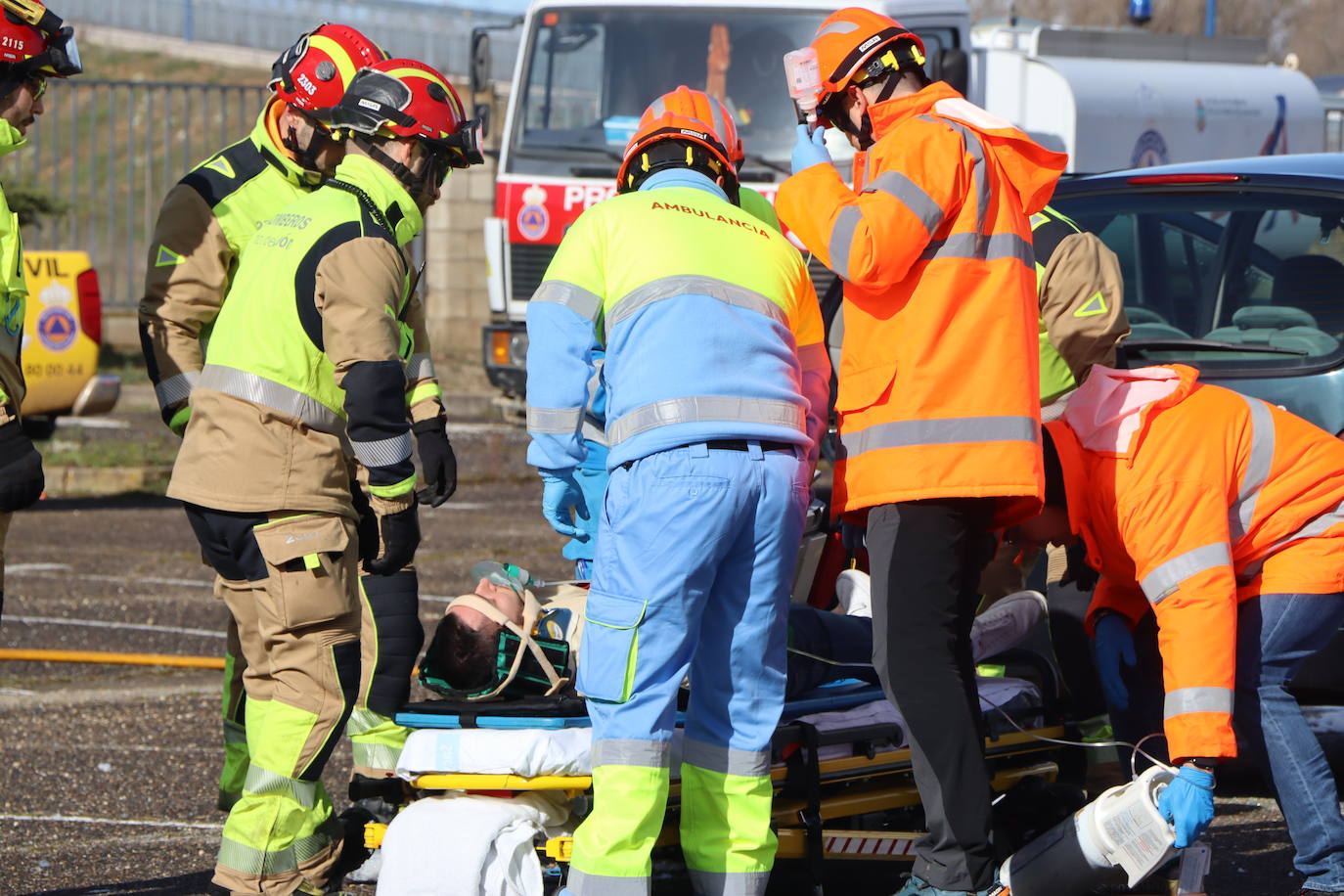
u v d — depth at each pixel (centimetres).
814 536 1127
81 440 3322
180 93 8444
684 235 895
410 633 995
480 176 4572
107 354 4734
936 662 893
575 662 956
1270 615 928
